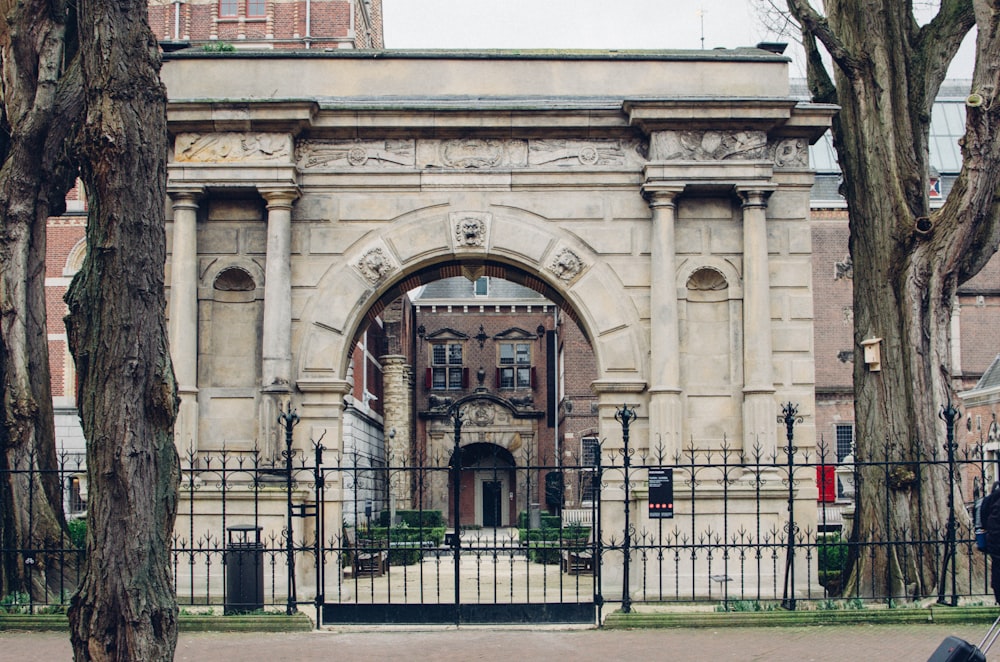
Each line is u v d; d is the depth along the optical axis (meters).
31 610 18.91
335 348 24.94
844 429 51.91
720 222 25.36
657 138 24.83
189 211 24.75
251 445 24.80
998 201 22.66
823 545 19.59
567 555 30.41
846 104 24.88
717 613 19.17
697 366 25.08
